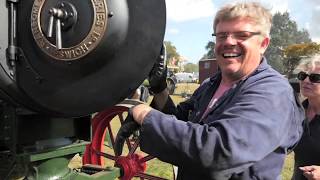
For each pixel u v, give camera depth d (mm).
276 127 1549
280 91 1638
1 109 2062
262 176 1646
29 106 1934
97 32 1715
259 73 1707
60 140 2209
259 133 1511
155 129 1557
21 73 1869
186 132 1516
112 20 1729
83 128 2277
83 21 1722
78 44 1731
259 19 1727
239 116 1537
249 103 1578
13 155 2074
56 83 1819
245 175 1643
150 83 2174
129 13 1771
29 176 2156
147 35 1826
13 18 1845
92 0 1713
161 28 1861
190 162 1522
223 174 1509
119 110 3535
